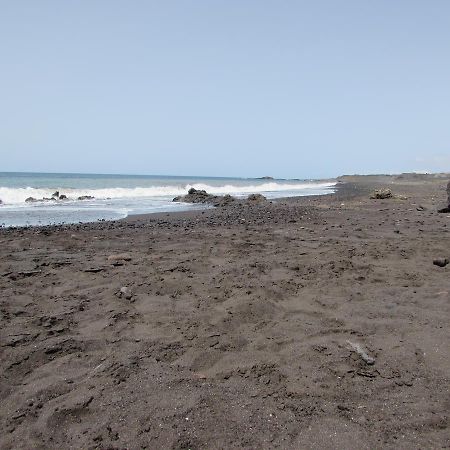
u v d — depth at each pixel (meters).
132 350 4.59
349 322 5.28
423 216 15.92
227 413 3.50
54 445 3.22
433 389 3.79
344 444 3.12
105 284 6.77
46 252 9.14
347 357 4.38
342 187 50.34
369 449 3.06
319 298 6.10
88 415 3.54
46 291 6.47
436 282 6.74
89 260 8.34
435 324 5.14
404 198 24.89
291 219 15.44
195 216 17.33
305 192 41.94
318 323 5.28
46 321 5.31
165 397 3.73
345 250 8.95
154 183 60.56
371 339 4.80
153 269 7.62
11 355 4.46
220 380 4.05
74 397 3.75
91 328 5.17
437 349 4.51
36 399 3.76
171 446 3.13
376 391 3.79
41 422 3.46
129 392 3.81
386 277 7.07
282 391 3.82
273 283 6.66
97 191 33.34
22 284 6.77
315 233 11.66
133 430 3.32
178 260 8.29
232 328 5.18
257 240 10.51
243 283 6.69
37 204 24.44
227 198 26.22
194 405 3.60
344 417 3.44
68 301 6.05
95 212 19.66
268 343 4.76
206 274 7.30
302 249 9.24
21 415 3.56
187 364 4.32
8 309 5.69
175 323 5.30
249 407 3.58
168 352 4.57
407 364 4.23
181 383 3.96
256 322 5.34
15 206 22.91
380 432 3.24
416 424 3.32
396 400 3.64
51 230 12.48
